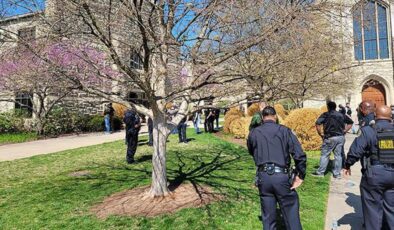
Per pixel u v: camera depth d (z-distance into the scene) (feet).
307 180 24.18
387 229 13.08
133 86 20.27
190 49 16.16
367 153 12.69
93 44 20.93
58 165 32.58
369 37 136.26
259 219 16.15
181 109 20.84
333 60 33.19
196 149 40.55
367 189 12.68
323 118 25.36
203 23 16.80
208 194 20.31
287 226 12.43
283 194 12.26
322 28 16.11
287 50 17.20
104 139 55.16
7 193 22.47
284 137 12.58
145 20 15.72
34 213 18.21
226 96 21.25
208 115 62.95
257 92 19.74
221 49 16.40
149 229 15.29
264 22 14.42
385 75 135.13
